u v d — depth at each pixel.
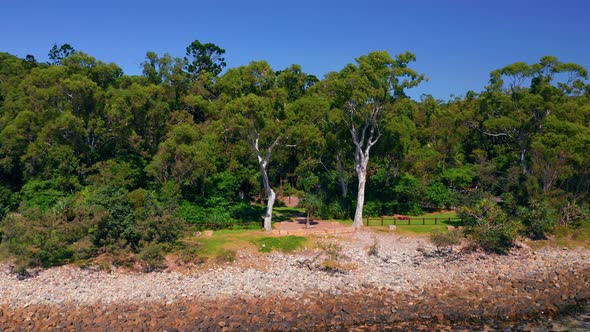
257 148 40.88
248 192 54.84
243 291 30.58
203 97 67.62
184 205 43.31
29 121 50.50
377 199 51.00
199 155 45.25
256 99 37.56
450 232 39.41
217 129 42.91
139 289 30.55
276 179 61.22
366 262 36.44
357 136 47.78
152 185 47.53
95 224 34.50
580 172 47.44
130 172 48.50
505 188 48.59
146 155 52.28
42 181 47.56
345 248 39.03
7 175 52.12
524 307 29.80
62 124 48.72
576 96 59.16
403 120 50.41
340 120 44.78
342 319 27.27
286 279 32.66
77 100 52.41
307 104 44.47
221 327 25.95
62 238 33.97
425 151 56.16
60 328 25.73
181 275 32.91
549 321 28.08
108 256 34.62
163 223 35.28
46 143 49.75
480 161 53.91
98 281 31.73
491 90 54.50
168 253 35.81
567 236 44.25
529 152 49.69
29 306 28.20
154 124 54.56
